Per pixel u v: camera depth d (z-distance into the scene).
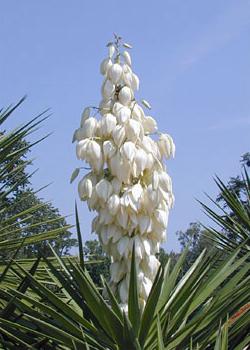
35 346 2.06
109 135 2.08
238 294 2.07
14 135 2.72
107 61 2.16
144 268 2.04
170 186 2.07
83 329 2.07
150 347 2.03
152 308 1.93
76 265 1.98
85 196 2.07
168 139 2.11
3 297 2.27
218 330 1.98
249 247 3.11
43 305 2.00
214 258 2.28
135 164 2.04
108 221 2.03
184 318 2.09
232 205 3.40
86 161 2.07
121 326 1.94
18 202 2.89
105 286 2.00
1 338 2.09
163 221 2.05
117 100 2.14
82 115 2.13
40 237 2.83
